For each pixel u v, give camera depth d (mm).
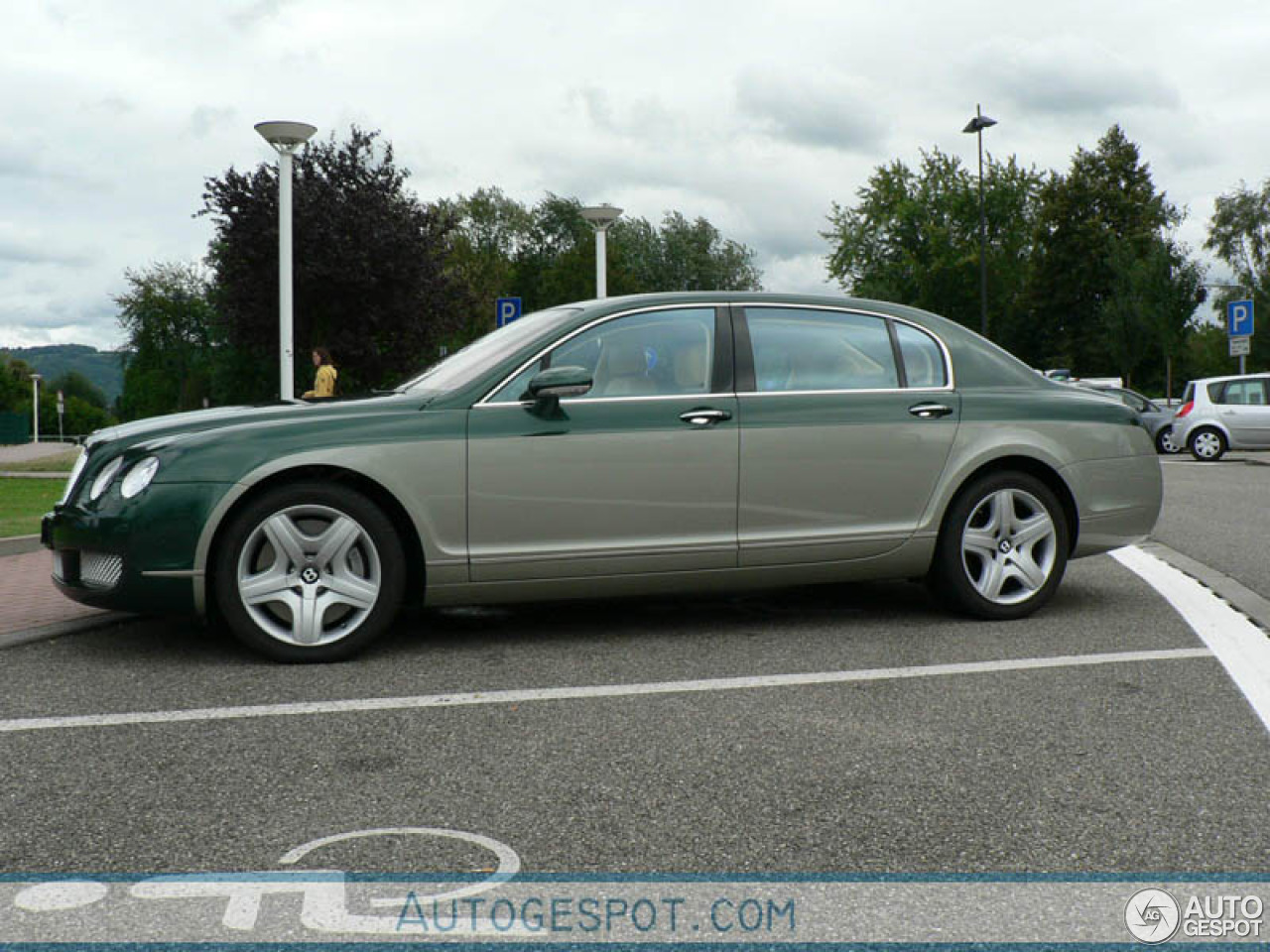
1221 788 3469
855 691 4664
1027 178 62312
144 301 88750
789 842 3088
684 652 5445
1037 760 3758
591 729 4152
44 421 133250
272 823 3242
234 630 5199
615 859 2986
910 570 6051
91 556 5234
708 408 5648
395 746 3969
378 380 29609
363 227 28031
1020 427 6156
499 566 5414
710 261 78188
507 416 5422
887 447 5902
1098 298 59781
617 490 5512
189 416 5504
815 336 5961
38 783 3594
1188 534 10109
